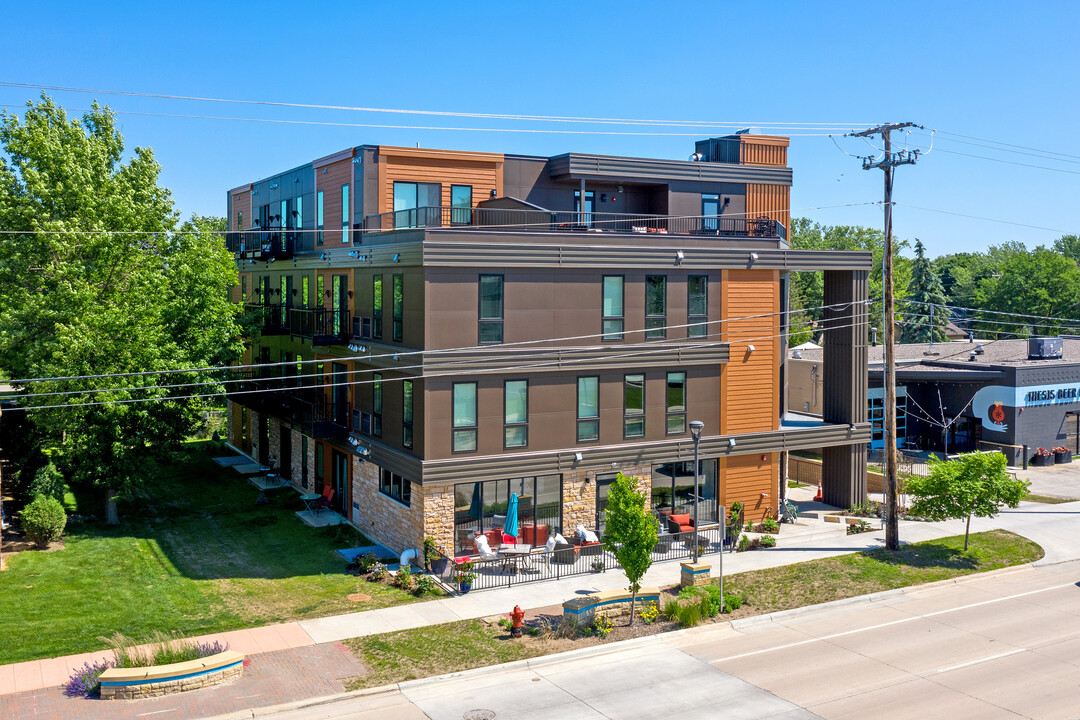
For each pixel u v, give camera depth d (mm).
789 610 24219
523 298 27469
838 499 35250
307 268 37156
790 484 39688
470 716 17672
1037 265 89312
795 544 30297
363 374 30922
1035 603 25234
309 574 26406
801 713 17906
